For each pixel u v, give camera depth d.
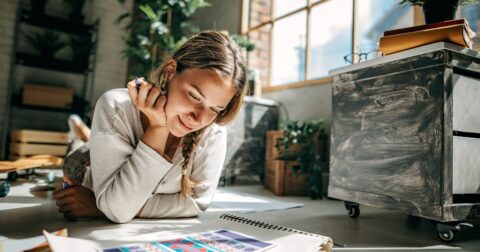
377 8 2.41
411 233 1.15
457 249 0.97
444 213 1.03
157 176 0.84
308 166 2.15
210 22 4.12
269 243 0.63
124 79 5.24
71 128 2.54
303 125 2.27
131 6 5.32
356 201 1.33
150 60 3.43
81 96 4.91
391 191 1.19
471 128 1.12
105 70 5.09
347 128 1.41
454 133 1.10
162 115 0.79
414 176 1.12
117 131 0.89
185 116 0.72
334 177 1.47
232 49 0.79
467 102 1.12
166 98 0.78
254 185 2.70
